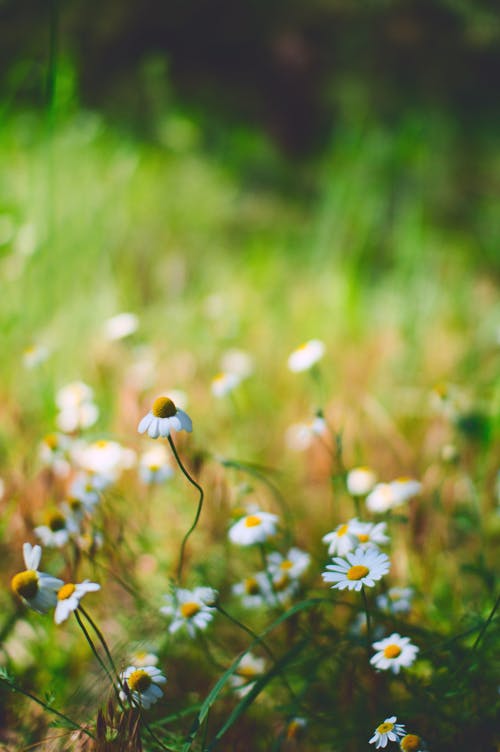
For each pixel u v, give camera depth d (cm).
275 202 170
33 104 146
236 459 82
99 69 184
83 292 105
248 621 70
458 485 77
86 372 90
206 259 137
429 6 176
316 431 71
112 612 69
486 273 144
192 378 92
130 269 123
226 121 198
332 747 62
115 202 129
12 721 63
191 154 178
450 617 68
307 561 66
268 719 65
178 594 63
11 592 69
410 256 128
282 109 201
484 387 90
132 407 84
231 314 109
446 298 123
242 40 205
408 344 102
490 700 62
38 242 95
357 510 68
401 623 64
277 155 195
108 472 70
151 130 176
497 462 80
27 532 69
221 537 73
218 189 167
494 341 104
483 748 61
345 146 171
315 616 64
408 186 162
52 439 72
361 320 118
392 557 71
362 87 194
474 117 198
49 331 91
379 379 98
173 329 105
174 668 66
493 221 165
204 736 60
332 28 200
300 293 126
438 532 74
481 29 168
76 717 61
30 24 168
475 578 72
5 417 81
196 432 84
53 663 66
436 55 186
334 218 147
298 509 78
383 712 62
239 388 92
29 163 115
